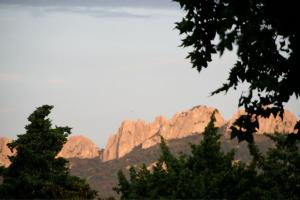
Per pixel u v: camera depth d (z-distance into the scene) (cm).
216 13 2439
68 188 8069
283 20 2303
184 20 2478
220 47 2133
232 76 2542
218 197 5650
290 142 2673
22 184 7669
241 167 5912
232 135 2592
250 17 2238
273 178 6016
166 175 5794
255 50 2372
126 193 6334
